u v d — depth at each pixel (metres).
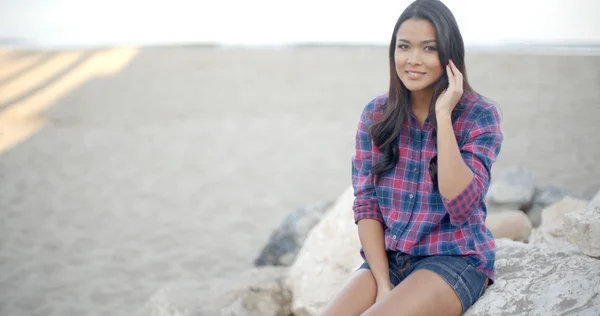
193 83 14.93
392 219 2.39
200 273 5.25
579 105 11.34
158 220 6.66
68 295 4.91
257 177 8.20
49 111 12.42
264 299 3.25
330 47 20.48
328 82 14.71
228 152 9.45
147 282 5.11
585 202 3.69
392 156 2.35
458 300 2.19
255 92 13.93
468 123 2.27
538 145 8.98
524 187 4.46
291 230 4.48
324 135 10.31
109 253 5.77
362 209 2.47
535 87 12.87
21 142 10.19
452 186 2.10
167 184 7.95
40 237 6.20
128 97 13.60
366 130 2.51
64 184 7.98
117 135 10.59
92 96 13.68
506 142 9.18
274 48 19.81
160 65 16.88
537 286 2.26
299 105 12.62
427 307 2.13
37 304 4.75
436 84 2.28
